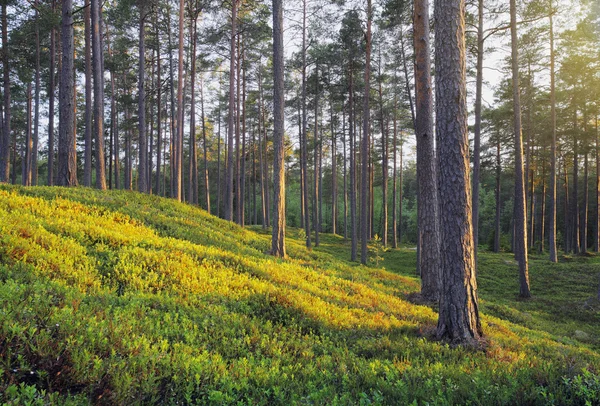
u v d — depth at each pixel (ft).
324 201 232.94
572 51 88.17
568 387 13.04
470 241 23.48
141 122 81.56
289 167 192.75
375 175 168.76
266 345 18.30
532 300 60.70
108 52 124.26
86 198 45.09
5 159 84.64
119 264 25.71
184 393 12.17
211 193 231.50
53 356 12.01
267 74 128.26
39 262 21.84
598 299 57.21
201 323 19.34
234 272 31.89
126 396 11.32
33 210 33.53
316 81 96.22
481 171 126.21
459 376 15.42
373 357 19.17
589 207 167.94
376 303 32.99
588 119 108.47
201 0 91.15
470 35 69.26
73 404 10.14
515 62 62.44
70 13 53.57
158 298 21.98
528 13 65.10
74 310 16.15
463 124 23.65
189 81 143.84
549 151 116.88
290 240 115.44
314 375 15.16
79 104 144.05
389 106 111.24
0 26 83.66
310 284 34.50
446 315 23.24
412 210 242.99
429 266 40.01
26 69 93.40
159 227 44.52
